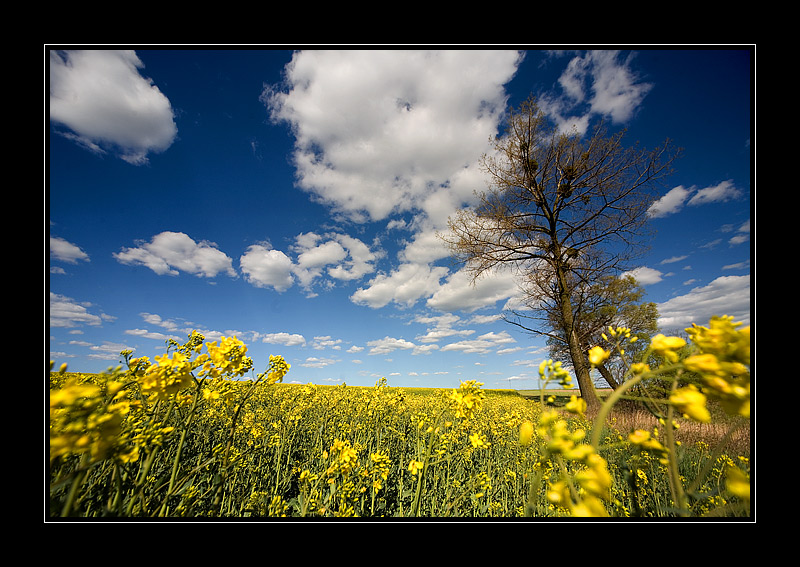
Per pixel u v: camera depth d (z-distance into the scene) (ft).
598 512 2.13
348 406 20.30
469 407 8.20
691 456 8.97
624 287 43.65
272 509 7.54
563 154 49.73
